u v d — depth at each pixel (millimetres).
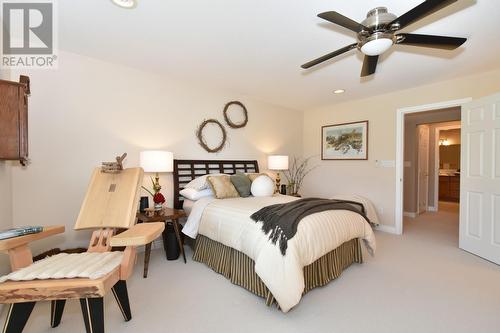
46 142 2527
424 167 6074
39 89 2492
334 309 1901
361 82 3578
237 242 2213
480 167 2963
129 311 1750
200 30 2215
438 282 2320
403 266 2695
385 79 3441
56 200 2582
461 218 3248
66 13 1970
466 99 3312
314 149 5254
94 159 2832
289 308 1740
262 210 2238
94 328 1318
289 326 1708
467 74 3238
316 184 5211
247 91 4070
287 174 5180
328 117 5004
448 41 1840
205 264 2771
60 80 2611
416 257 2963
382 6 1846
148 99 3250
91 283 1239
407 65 2945
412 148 5508
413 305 1943
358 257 2758
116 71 2990
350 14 1961
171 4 1847
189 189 3238
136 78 3146
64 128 2637
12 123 1836
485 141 2893
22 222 2379
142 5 1861
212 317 1807
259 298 2070
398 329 1664
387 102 4137
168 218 2762
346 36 2309
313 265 2184
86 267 1398
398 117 3996
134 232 1550
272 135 4855
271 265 1832
